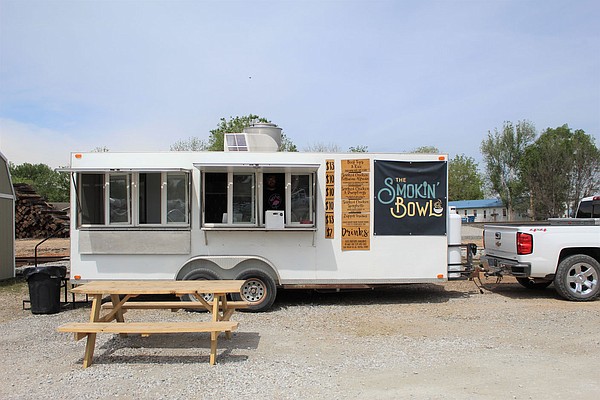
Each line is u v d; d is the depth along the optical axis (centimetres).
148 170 843
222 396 458
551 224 1063
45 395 466
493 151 5244
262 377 507
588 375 507
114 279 862
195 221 871
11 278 1288
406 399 446
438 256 909
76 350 615
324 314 823
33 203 2662
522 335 673
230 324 557
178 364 554
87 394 467
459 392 461
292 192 880
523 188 5031
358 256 892
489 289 1062
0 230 1241
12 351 614
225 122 4288
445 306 883
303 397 453
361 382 490
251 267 870
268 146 945
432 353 588
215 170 862
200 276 852
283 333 693
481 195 7262
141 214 869
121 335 671
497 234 1009
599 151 4522
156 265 865
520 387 473
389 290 1058
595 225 971
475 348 609
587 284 917
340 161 895
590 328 711
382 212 899
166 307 677
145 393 468
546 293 1007
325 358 573
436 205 910
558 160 4597
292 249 880
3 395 467
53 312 840
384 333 691
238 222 872
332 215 890
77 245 862
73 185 860
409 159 907
